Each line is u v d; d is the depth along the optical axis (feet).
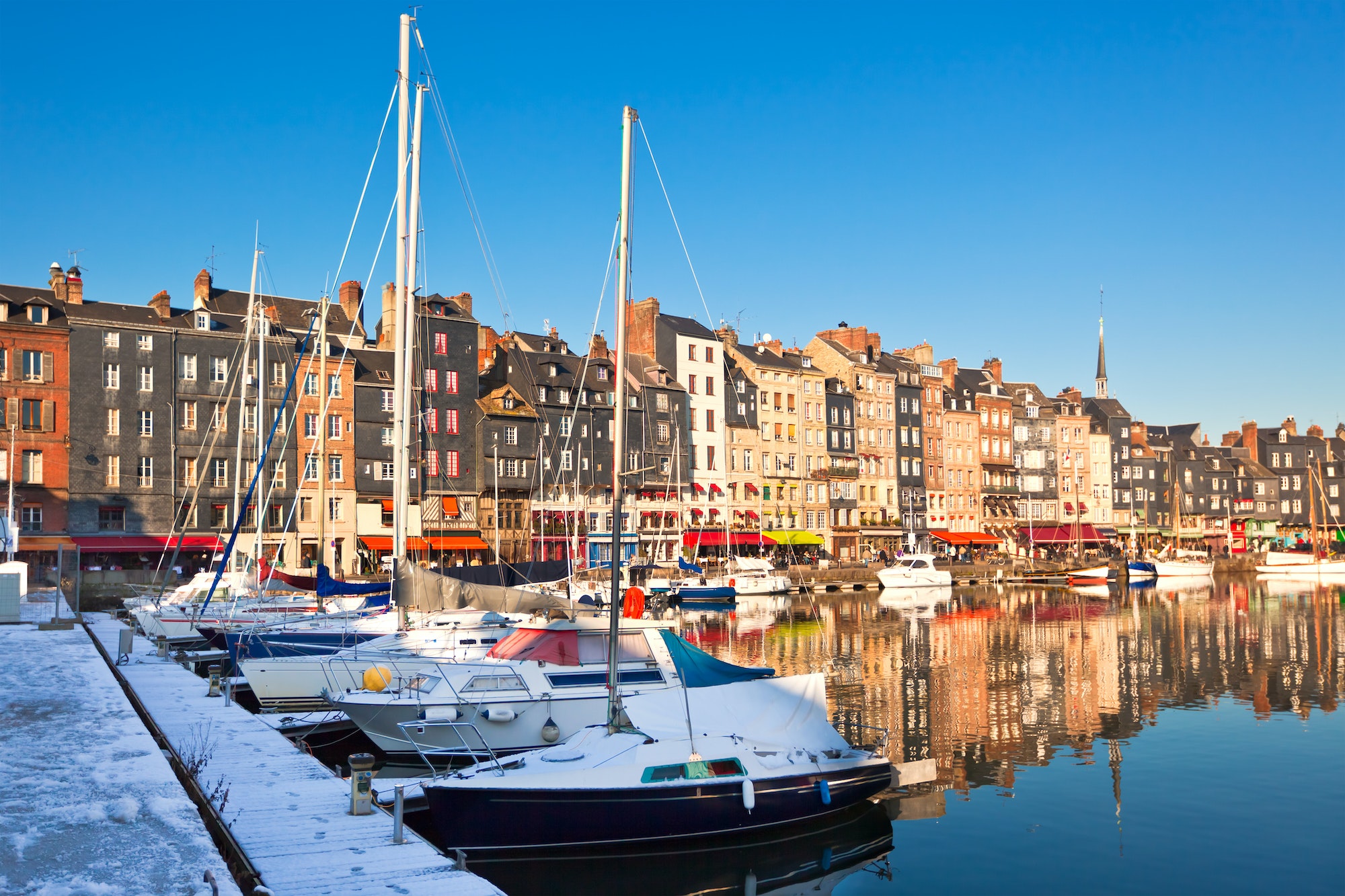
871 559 310.04
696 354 290.97
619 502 56.95
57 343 189.06
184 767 52.11
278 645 87.66
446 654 80.43
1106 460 414.41
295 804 48.78
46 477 186.60
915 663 126.62
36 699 70.69
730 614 201.57
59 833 39.68
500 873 50.90
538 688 66.90
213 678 81.05
